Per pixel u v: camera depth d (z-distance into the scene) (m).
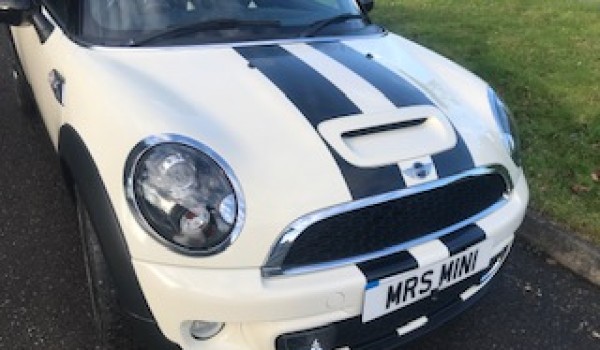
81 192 2.04
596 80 5.29
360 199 1.88
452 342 2.59
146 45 2.44
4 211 3.24
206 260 1.77
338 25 2.89
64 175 2.41
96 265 2.16
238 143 1.93
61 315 2.55
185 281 1.75
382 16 6.89
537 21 6.98
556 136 4.27
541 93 4.98
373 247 1.94
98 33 2.49
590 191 3.63
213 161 1.84
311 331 1.88
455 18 6.98
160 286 1.77
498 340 2.62
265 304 1.77
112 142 1.92
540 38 6.36
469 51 5.88
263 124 2.01
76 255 2.92
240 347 1.88
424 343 2.57
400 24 6.64
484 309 2.81
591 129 4.38
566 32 6.59
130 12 2.54
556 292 2.97
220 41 2.54
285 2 2.84
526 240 3.36
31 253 2.92
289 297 1.79
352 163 1.93
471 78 2.78
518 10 7.43
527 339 2.65
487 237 2.17
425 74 2.65
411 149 2.05
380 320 1.98
